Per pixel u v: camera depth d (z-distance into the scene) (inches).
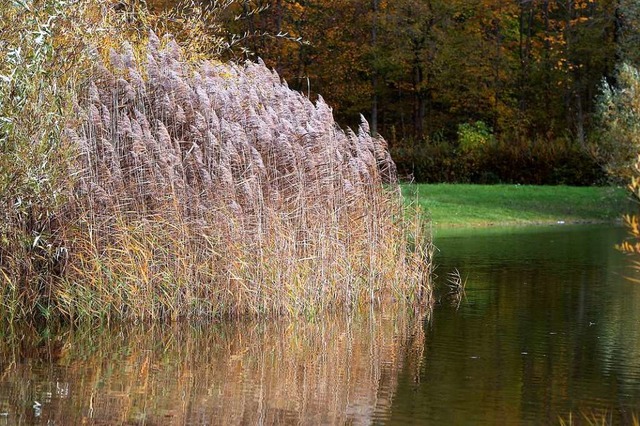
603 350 474.6
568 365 442.0
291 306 556.7
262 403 373.4
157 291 543.5
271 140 567.2
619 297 636.1
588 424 348.5
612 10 1889.8
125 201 537.3
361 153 611.8
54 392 383.6
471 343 491.5
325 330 525.3
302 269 564.4
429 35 1861.5
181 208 543.8
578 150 1600.6
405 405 372.2
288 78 1775.3
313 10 1808.6
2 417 345.4
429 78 1943.9
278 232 554.6
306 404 372.5
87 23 531.8
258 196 553.3
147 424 341.4
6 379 403.9
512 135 1893.5
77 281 527.2
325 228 575.8
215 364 441.7
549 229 1159.6
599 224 1235.2
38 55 471.2
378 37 1881.2
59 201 506.6
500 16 1952.5
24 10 472.1
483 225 1199.6
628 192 1259.2
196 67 619.8
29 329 513.0
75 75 518.3
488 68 1909.4
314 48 1808.6
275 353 466.9
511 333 516.1
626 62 1448.1
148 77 575.8
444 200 1341.0
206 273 543.5
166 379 410.6
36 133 479.5
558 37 1985.7
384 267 613.3
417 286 623.5
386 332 521.3
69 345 476.7
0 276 521.3
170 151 539.5
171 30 698.8
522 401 378.6
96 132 542.3
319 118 595.2
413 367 437.4
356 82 1946.4
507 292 657.0
